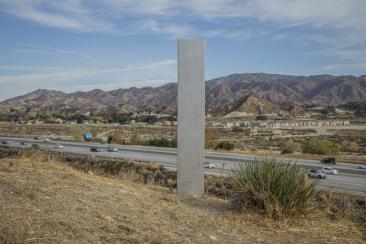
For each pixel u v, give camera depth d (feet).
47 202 18.02
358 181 76.64
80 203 18.93
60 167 31.09
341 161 117.70
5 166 28.22
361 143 257.14
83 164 90.07
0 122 501.97
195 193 26.05
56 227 14.43
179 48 25.99
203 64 26.13
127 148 161.68
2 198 17.52
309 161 114.73
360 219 20.99
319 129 446.19
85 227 15.05
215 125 495.82
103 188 24.11
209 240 15.90
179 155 26.08
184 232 16.63
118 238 14.44
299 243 16.84
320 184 69.10
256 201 21.35
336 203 25.41
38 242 12.69
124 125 469.98
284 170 21.54
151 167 81.66
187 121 26.11
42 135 305.53
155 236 15.31
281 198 20.63
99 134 317.22
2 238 12.51
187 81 26.08
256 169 22.27
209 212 21.16
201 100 26.12
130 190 25.31
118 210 18.79
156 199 23.20
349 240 17.53
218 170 84.89
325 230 18.89
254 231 18.21
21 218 14.79
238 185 22.35
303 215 20.47
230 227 18.48
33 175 25.31
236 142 245.24
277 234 17.95
